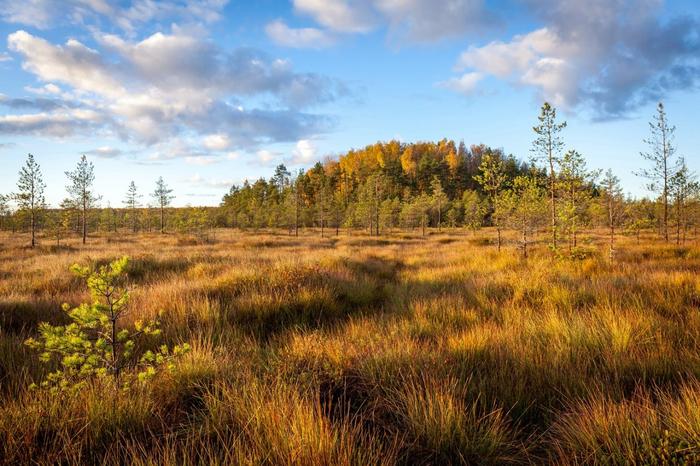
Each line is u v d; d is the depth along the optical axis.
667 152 19.53
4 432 2.33
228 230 50.44
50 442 2.36
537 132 12.67
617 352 3.48
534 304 6.03
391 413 2.74
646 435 2.18
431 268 11.98
